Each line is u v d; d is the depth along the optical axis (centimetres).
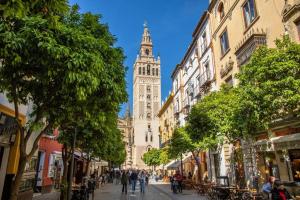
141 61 10456
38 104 672
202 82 2603
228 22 1988
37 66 575
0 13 433
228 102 1366
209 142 1514
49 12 471
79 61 554
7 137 1106
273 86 814
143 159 8712
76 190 1198
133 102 10906
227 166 1967
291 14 1240
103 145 1645
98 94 695
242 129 1116
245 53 1609
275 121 1243
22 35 517
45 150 1870
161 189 2578
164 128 5075
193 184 2209
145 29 11056
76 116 777
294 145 1140
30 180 1354
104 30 891
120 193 2131
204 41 2634
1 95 1022
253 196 1092
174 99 4131
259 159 1502
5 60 555
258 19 1552
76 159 2262
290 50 845
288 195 801
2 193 1108
